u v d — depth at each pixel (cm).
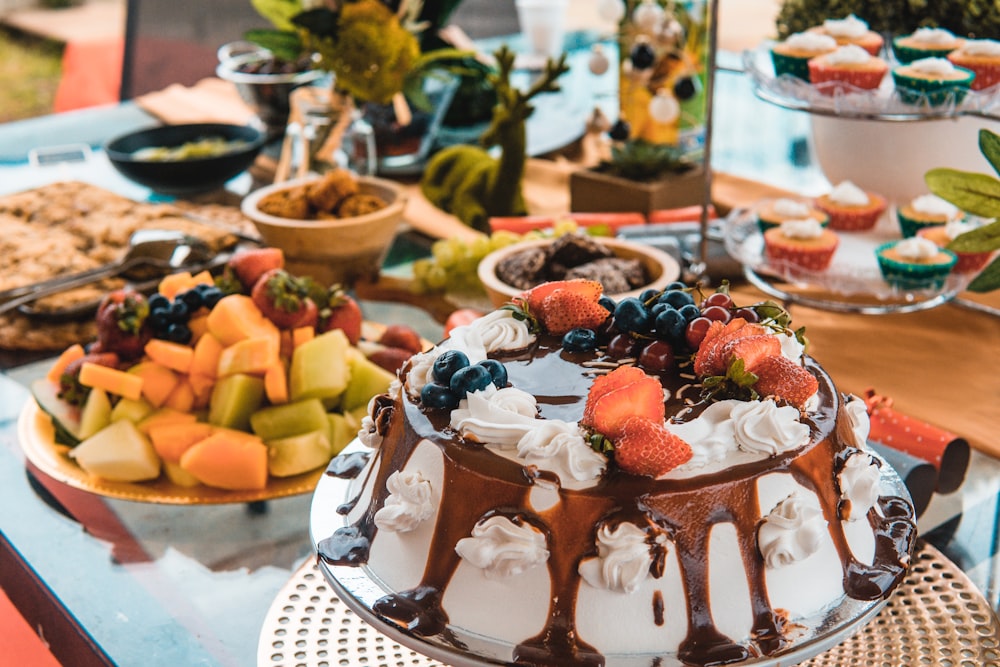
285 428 151
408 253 191
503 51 193
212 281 165
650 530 120
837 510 125
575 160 218
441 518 124
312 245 177
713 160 213
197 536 146
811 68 164
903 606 133
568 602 121
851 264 168
